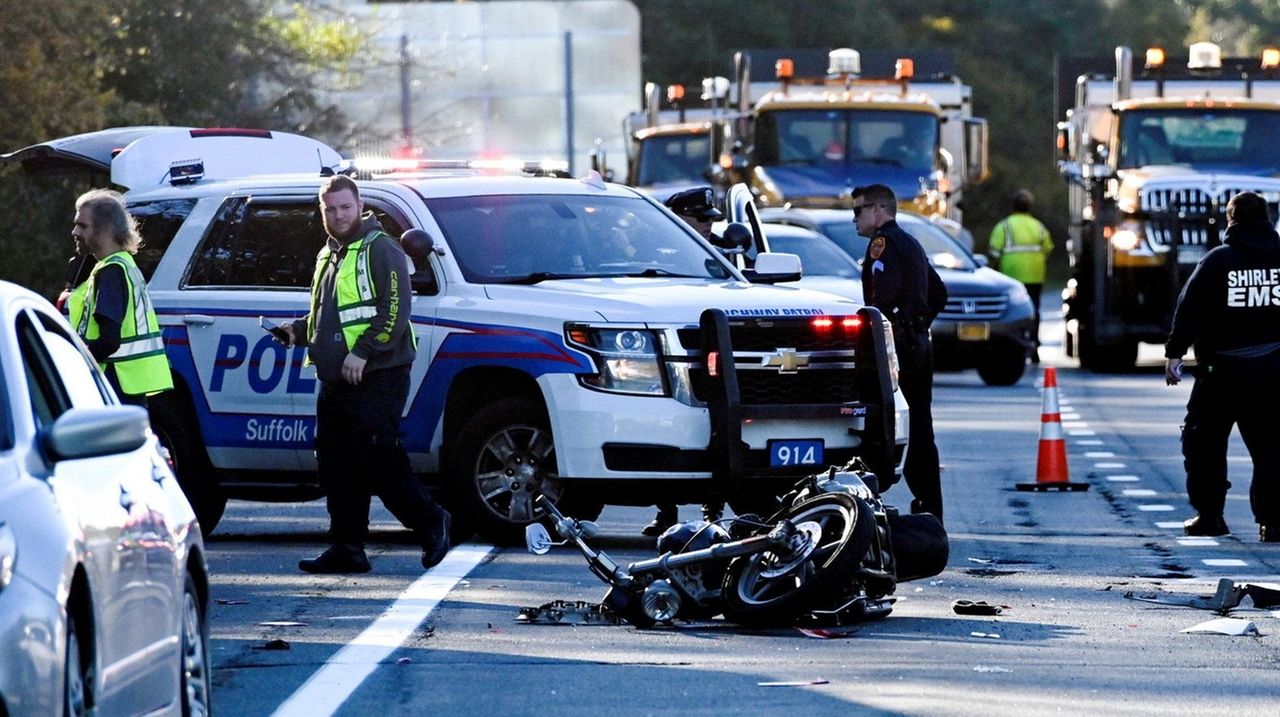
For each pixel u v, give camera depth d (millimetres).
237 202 50250
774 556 35812
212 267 49844
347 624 36250
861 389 45500
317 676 31484
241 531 51719
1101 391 99750
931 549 37812
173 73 144500
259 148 55750
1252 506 49406
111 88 130250
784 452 44625
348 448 42250
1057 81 133875
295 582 41406
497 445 45969
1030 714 28766
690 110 146625
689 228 50531
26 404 23375
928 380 48781
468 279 46906
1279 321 49094
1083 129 119750
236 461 49125
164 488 26359
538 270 47594
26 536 21125
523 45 184000
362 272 41844
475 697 30047
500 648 33875
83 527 22344
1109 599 39719
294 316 48312
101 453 22656
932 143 120312
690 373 44562
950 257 105000
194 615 26922
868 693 30188
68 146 57156
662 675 31625
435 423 46438
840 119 120438
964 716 28609
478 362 45750
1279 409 49062
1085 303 115438
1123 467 66250
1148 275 110562
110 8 132875
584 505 45969
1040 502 57094
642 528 50594
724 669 32125
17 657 20016
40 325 25484
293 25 163250
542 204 49188
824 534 35969
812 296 46312
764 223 96188
